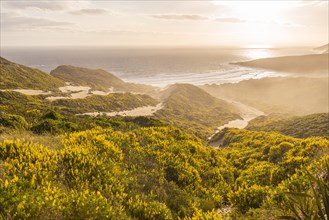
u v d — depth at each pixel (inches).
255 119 5162.4
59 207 180.2
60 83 5826.8
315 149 534.0
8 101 2319.1
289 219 186.1
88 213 186.5
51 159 282.4
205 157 618.2
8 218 165.6
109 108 4783.5
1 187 193.9
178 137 679.7
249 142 1240.2
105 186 266.7
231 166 710.5
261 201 347.3
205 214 281.4
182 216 315.3
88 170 285.3
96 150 372.8
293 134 2618.1
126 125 869.8
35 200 183.6
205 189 426.3
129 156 417.7
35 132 587.8
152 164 426.9
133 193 291.7
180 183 421.7
